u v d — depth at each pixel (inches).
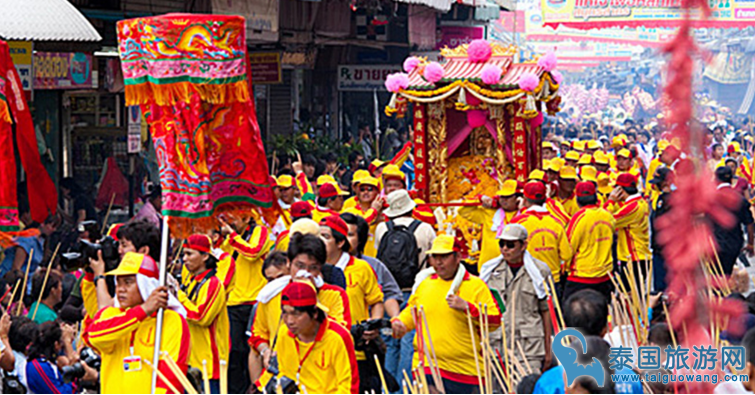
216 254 414.9
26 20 453.4
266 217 281.3
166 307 256.8
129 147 636.7
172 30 259.4
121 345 256.4
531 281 352.2
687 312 49.8
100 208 690.8
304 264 297.4
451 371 316.8
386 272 376.2
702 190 47.8
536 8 2206.0
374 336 310.3
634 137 1386.6
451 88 589.6
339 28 978.1
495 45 610.9
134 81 264.1
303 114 1153.4
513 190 514.0
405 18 1108.5
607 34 2196.1
